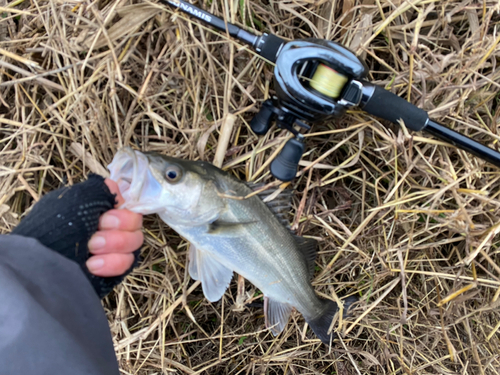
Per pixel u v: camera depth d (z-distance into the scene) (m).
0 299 0.27
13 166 0.42
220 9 0.41
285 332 0.50
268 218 0.40
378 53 0.44
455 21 0.43
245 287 0.49
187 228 0.38
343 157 0.47
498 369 0.49
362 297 0.49
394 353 0.49
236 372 0.52
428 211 0.41
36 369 0.26
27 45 0.41
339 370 0.51
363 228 0.47
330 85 0.35
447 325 0.49
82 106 0.40
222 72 0.44
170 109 0.44
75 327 0.29
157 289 0.46
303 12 0.42
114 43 0.40
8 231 0.42
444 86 0.41
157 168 0.35
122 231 0.34
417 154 0.44
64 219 0.31
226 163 0.44
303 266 0.44
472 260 0.43
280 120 0.38
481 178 0.44
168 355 0.49
